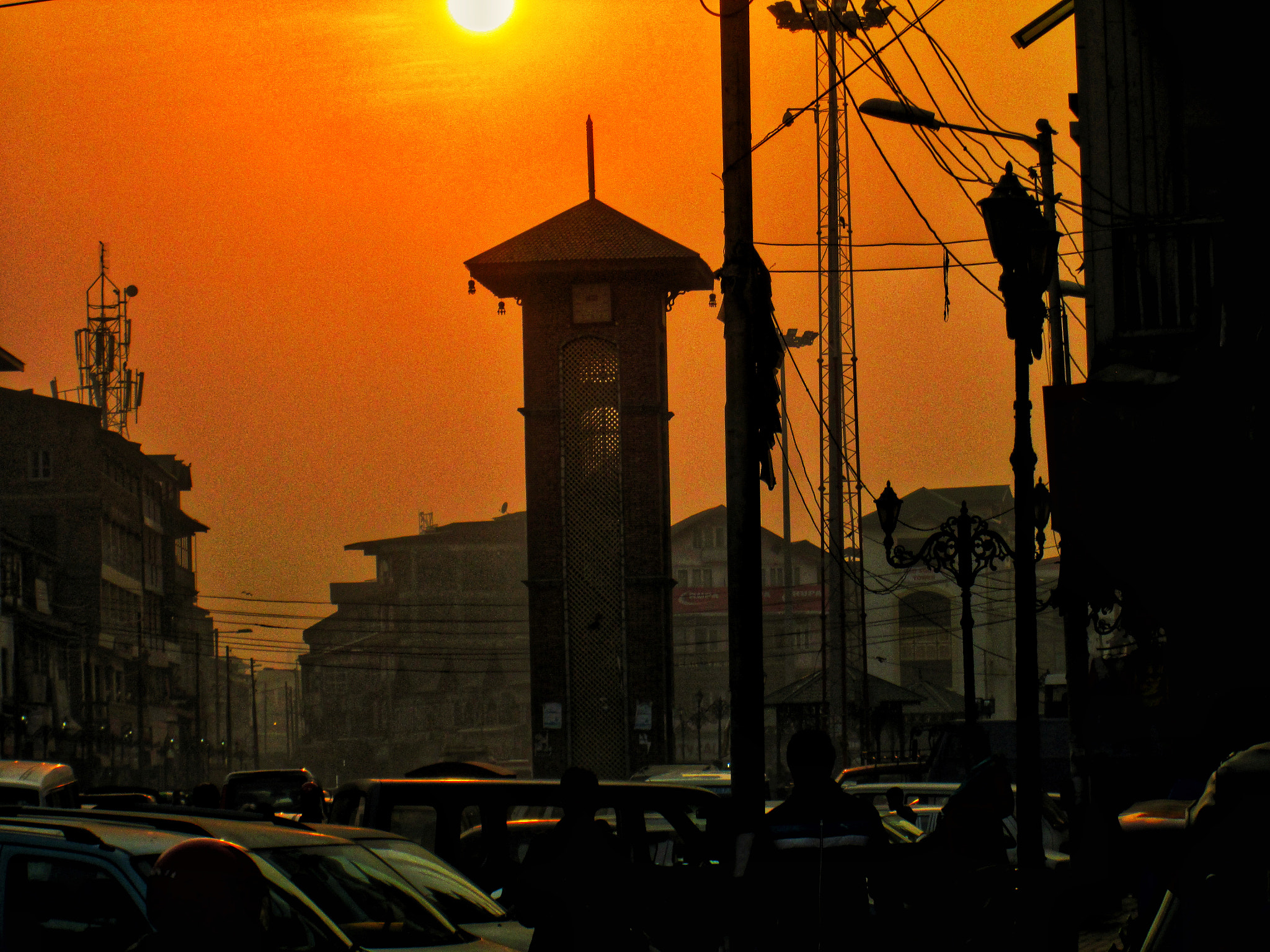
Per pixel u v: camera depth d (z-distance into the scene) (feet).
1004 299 84.43
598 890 58.34
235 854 25.38
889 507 140.05
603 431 302.04
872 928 59.00
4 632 390.21
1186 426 90.89
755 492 87.66
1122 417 94.38
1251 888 30.68
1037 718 79.46
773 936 54.44
